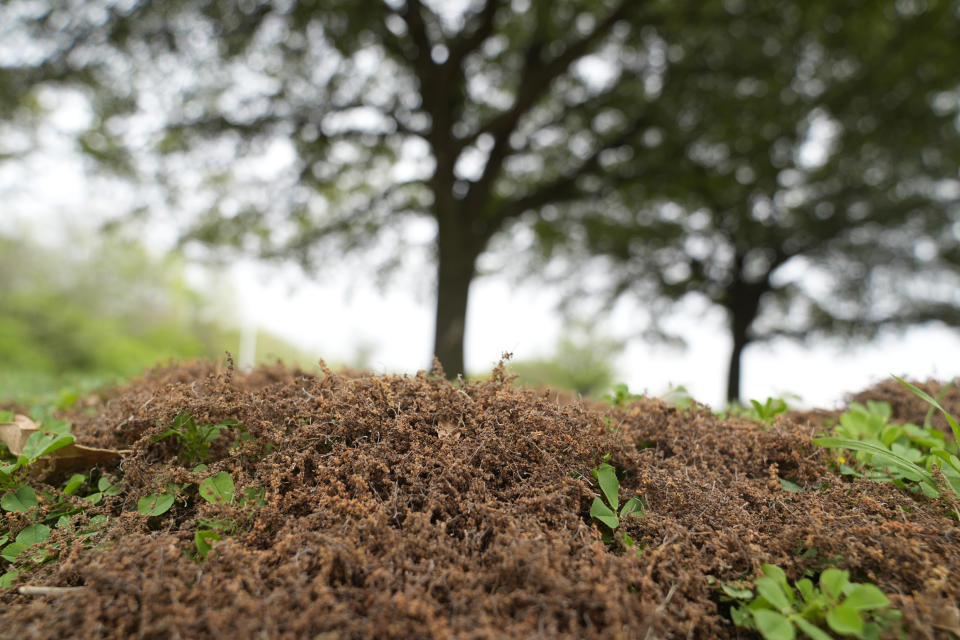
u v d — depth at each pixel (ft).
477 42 29.99
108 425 5.44
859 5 28.37
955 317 46.06
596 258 48.98
